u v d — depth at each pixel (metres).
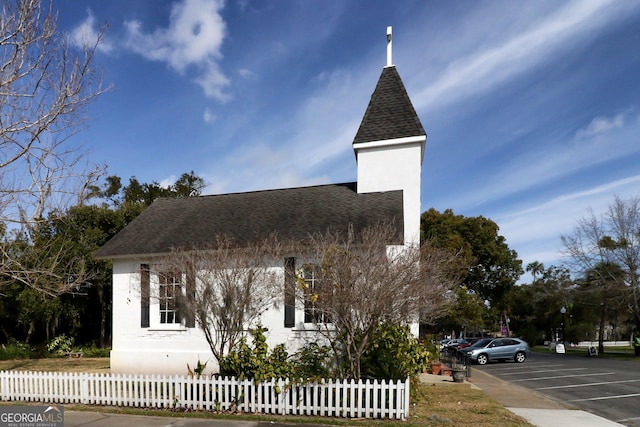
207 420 7.17
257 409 7.65
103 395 8.31
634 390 12.22
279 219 13.38
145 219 15.42
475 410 8.39
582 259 29.03
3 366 16.14
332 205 13.83
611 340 55.91
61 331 23.20
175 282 11.37
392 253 8.10
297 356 9.79
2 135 7.89
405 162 14.31
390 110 15.11
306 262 8.86
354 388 7.42
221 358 8.65
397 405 7.33
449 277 14.91
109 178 33.72
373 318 7.25
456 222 37.00
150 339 12.57
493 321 47.16
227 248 10.39
